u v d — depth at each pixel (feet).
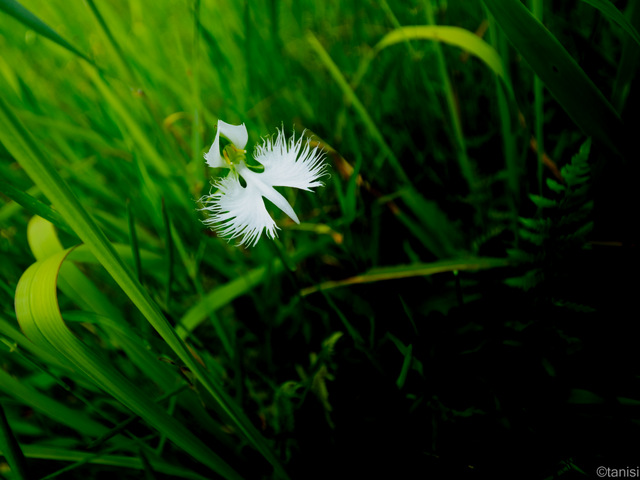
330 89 0.65
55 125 0.57
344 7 0.72
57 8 0.74
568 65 0.37
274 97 0.63
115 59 0.49
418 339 0.45
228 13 0.69
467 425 0.42
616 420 0.40
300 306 0.51
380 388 0.46
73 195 0.28
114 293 0.59
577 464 0.39
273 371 0.53
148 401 0.35
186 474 0.42
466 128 0.64
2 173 0.60
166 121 0.59
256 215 0.40
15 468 0.33
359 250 0.58
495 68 0.46
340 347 0.52
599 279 0.47
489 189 0.57
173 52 0.74
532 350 0.44
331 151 0.58
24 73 0.74
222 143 0.41
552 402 0.42
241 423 0.36
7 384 0.39
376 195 0.59
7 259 0.57
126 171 0.63
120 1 0.76
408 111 0.66
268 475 0.46
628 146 0.40
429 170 0.62
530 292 0.45
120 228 0.54
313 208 0.61
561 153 0.55
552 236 0.45
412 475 0.43
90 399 0.51
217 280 0.60
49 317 0.32
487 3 0.36
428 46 0.65
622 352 0.43
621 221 0.49
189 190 0.56
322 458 0.45
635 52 0.40
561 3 0.60
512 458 0.41
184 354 0.33
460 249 0.57
